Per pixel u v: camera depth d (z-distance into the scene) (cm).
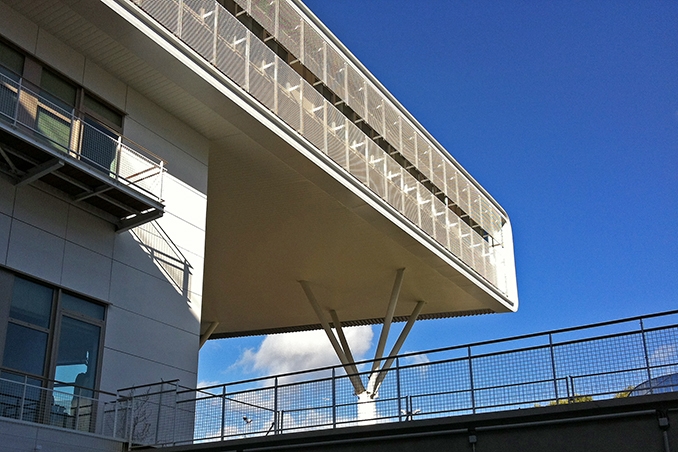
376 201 2864
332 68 2783
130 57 2023
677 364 1378
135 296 2056
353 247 3372
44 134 1836
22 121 1780
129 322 2019
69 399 1797
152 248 2147
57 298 1836
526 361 1544
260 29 2439
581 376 1473
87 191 1909
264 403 1841
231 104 2188
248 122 2283
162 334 2112
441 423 1488
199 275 2292
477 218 3728
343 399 1728
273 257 3525
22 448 1563
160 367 2077
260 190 2838
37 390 1723
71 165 1781
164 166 2230
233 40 2217
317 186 2716
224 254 3491
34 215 1823
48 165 1759
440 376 1634
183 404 2003
